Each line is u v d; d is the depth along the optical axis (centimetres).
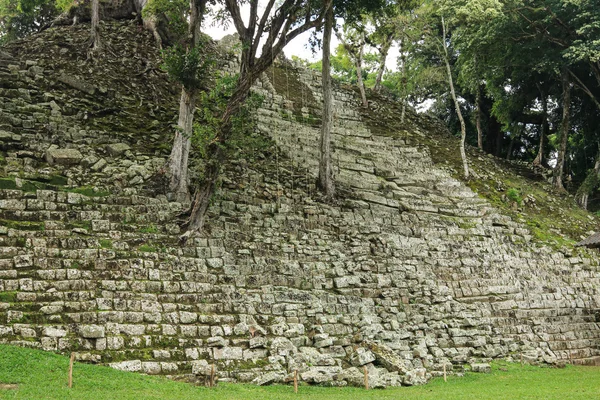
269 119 3359
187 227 2134
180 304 1808
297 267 2214
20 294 1612
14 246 1764
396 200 3027
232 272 2044
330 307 2095
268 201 2581
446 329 2275
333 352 1894
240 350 1745
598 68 4034
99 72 3005
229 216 2352
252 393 1488
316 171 3005
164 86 3139
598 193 4559
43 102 2562
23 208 1934
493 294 2620
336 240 2498
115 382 1404
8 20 3838
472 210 3219
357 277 2302
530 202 3681
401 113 4391
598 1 3731
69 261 1773
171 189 2328
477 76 4200
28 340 1502
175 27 2361
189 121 2375
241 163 2734
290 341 1850
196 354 1677
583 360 2478
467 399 1504
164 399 1325
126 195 2211
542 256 3027
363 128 3859
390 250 2559
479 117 4784
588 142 4616
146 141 2630
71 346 1535
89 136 2488
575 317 2719
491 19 3794
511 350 2366
